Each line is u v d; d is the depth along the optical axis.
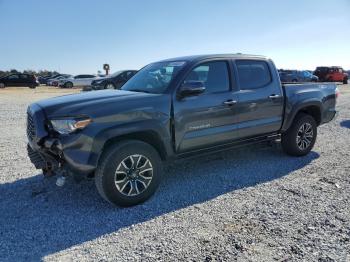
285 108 5.88
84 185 4.96
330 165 5.81
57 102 4.19
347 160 6.10
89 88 21.73
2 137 8.16
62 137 3.86
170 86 4.57
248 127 5.37
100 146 3.91
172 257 3.10
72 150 3.84
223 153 6.59
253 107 5.39
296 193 4.57
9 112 12.97
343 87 32.09
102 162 4.00
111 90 5.08
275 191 4.66
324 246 3.24
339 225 3.65
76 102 4.12
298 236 3.43
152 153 4.32
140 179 4.27
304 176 5.27
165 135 4.44
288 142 6.18
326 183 4.94
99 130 3.91
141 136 4.37
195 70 4.80
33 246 3.35
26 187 4.89
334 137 8.11
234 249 3.21
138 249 3.26
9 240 3.46
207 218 3.87
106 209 4.17
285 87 5.92
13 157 6.39
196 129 4.75
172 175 5.40
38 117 4.04
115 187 4.06
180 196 4.54
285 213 3.95
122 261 3.07
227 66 5.20
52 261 3.10
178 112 4.54
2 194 4.64
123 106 4.12
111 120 4.00
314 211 3.99
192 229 3.62
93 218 3.93
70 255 3.19
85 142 3.84
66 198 4.51
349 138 7.99
